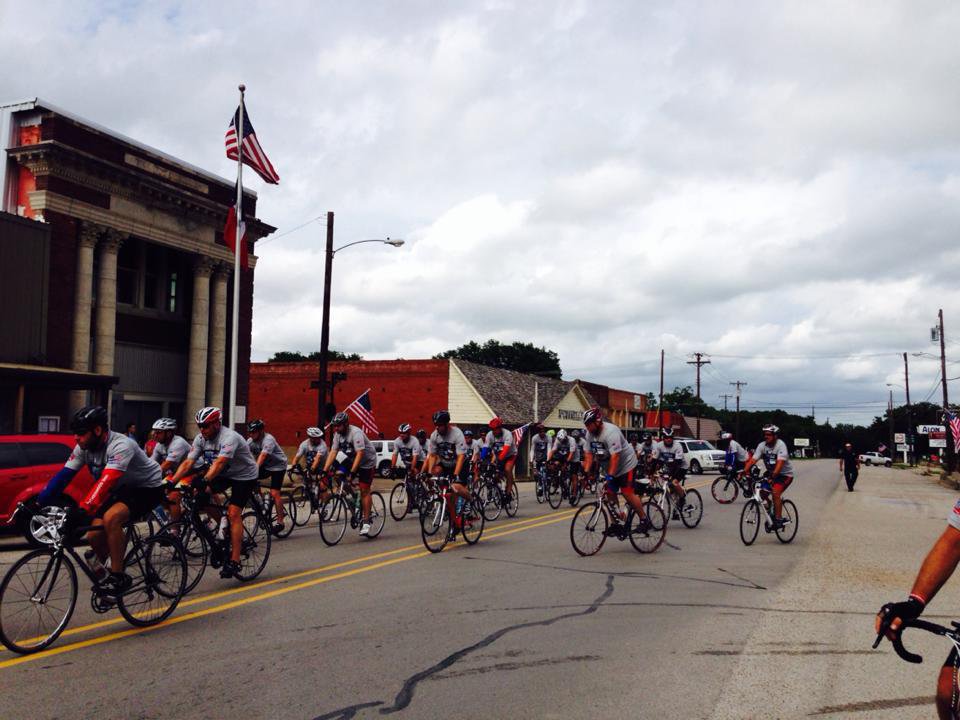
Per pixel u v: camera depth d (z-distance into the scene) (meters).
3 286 20.98
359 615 7.41
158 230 26.72
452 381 42.69
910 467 70.06
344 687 5.31
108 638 6.58
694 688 5.31
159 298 28.56
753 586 8.99
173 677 5.51
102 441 6.69
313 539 13.16
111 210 24.88
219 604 7.89
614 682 5.44
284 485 18.89
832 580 9.41
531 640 6.54
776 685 5.38
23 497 12.82
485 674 5.61
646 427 67.69
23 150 22.69
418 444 16.38
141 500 7.10
